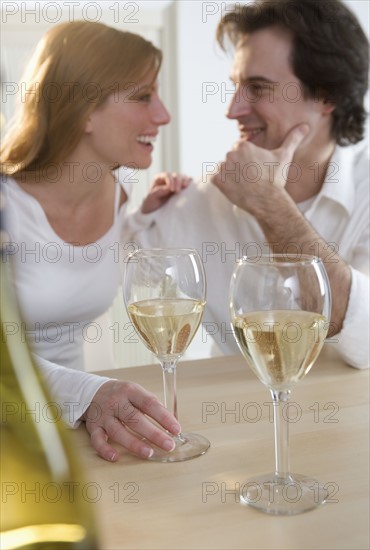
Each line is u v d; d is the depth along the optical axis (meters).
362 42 1.71
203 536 0.63
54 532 0.55
